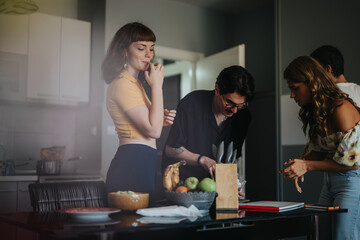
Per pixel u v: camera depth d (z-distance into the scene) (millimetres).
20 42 3770
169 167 1568
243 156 4188
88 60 4105
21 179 3412
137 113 1803
